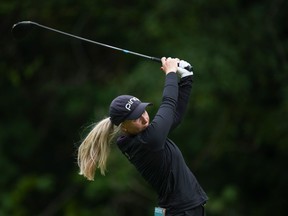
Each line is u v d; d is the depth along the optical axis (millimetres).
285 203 47375
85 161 18844
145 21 44000
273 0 45250
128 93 41781
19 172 48125
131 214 47000
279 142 44031
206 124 45062
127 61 47344
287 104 42469
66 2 45062
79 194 48000
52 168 49875
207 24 44000
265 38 44344
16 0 44531
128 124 18078
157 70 41656
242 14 45094
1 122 48406
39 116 49500
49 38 47562
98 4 45688
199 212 18141
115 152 42094
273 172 47219
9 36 46719
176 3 43531
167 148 18141
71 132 49188
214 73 41562
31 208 47906
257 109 45500
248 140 46938
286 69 43312
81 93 46844
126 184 42031
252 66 43844
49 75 48781
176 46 42844
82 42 47906
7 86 48625
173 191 18031
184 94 19250
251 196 48281
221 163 47250
